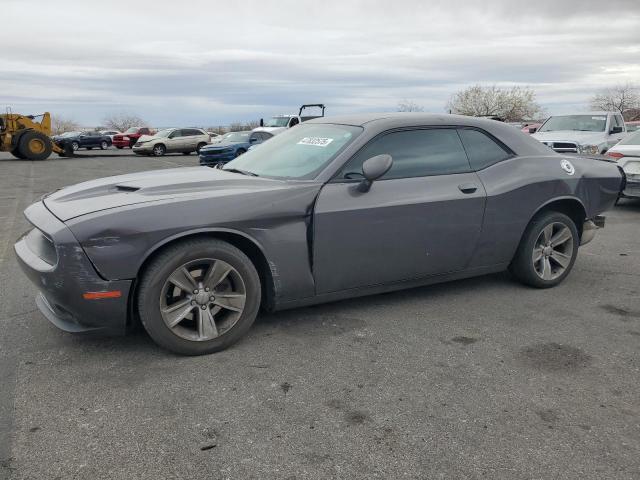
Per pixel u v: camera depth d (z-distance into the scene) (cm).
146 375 309
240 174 399
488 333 374
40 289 316
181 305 326
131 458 235
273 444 246
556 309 422
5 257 589
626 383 306
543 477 225
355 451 241
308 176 369
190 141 3094
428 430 258
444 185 402
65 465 230
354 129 399
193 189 345
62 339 359
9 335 365
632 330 382
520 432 257
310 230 354
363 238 371
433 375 313
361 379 307
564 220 464
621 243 662
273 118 2411
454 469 230
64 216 314
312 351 343
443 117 426
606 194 489
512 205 431
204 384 300
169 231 312
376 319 397
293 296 361
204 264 329
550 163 459
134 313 329
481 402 284
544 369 321
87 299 304
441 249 406
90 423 261
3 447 241
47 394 288
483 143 437
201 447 243
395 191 382
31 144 2489
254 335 366
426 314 409
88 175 1703
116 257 302
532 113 5869
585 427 262
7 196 1146
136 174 406
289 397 287
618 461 236
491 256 436
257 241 338
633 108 5072
